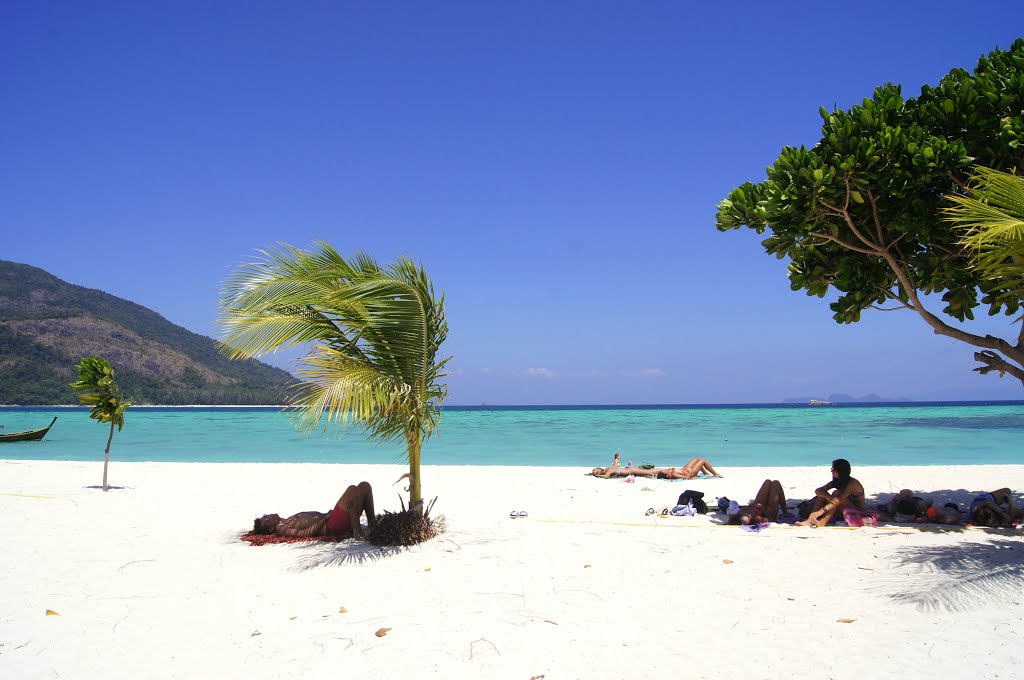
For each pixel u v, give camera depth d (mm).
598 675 4398
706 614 5539
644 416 70000
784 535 8500
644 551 7738
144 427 45938
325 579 6660
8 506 10898
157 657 4730
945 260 9438
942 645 4805
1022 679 4254
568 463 21891
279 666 4574
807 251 10203
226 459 23609
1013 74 8062
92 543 8273
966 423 46938
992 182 5938
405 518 8219
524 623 5371
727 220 9531
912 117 8805
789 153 8492
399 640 5023
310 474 16359
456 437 35000
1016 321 9547
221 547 8102
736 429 41344
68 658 4707
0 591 6242
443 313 8297
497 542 8273
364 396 7066
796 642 4914
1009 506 9078
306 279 7504
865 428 41188
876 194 8750
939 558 7133
